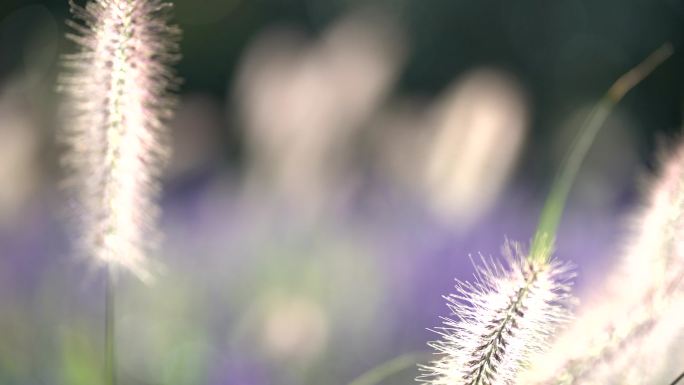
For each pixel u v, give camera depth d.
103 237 0.59
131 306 1.11
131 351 1.00
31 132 1.09
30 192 1.11
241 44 3.71
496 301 0.51
